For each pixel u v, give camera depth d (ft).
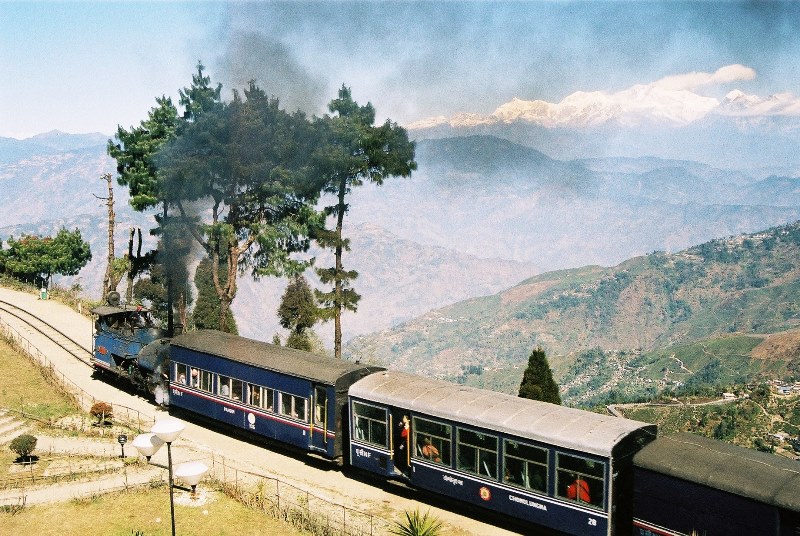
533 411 73.15
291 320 177.68
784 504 55.77
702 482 60.13
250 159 129.39
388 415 81.30
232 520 74.79
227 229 131.03
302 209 132.05
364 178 135.23
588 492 66.03
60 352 144.77
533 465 69.72
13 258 252.01
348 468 90.33
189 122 135.74
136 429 102.58
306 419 89.61
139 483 82.79
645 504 63.46
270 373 94.32
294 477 87.92
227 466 90.53
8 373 123.03
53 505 76.13
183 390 108.06
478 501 73.77
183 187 132.98
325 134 127.44
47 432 99.09
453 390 80.79
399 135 131.85
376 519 75.46
